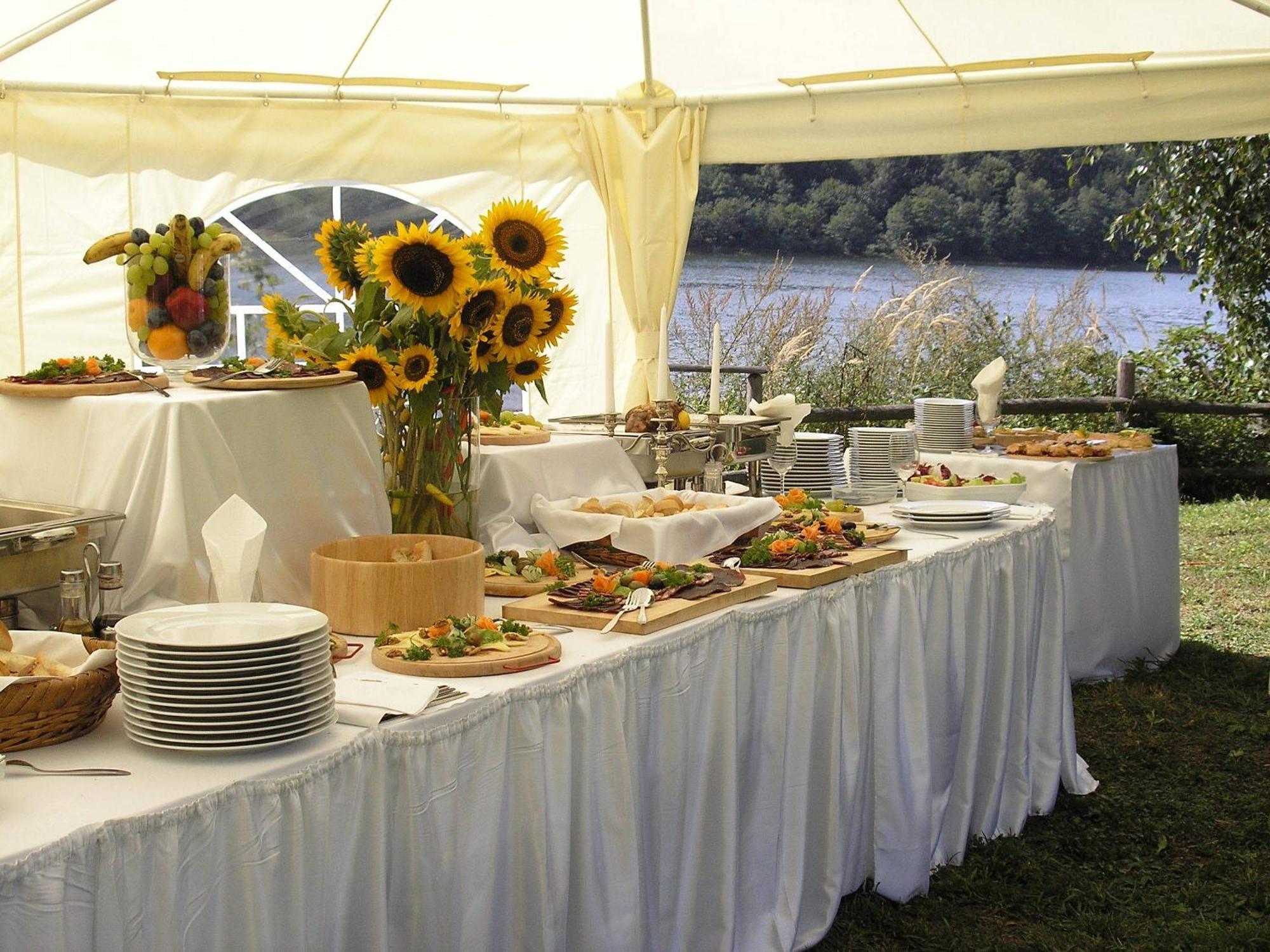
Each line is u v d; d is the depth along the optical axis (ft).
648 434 11.48
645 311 19.58
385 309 8.63
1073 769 12.44
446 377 8.51
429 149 18.76
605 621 7.59
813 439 14.06
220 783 5.02
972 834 11.13
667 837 7.63
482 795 6.19
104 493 7.55
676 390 20.02
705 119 19.15
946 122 18.39
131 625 5.47
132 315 8.05
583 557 9.66
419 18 16.47
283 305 8.84
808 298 33.22
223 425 7.51
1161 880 10.79
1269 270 31.07
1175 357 33.30
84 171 16.79
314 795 5.32
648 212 19.20
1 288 16.51
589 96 19.16
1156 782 13.04
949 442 17.49
